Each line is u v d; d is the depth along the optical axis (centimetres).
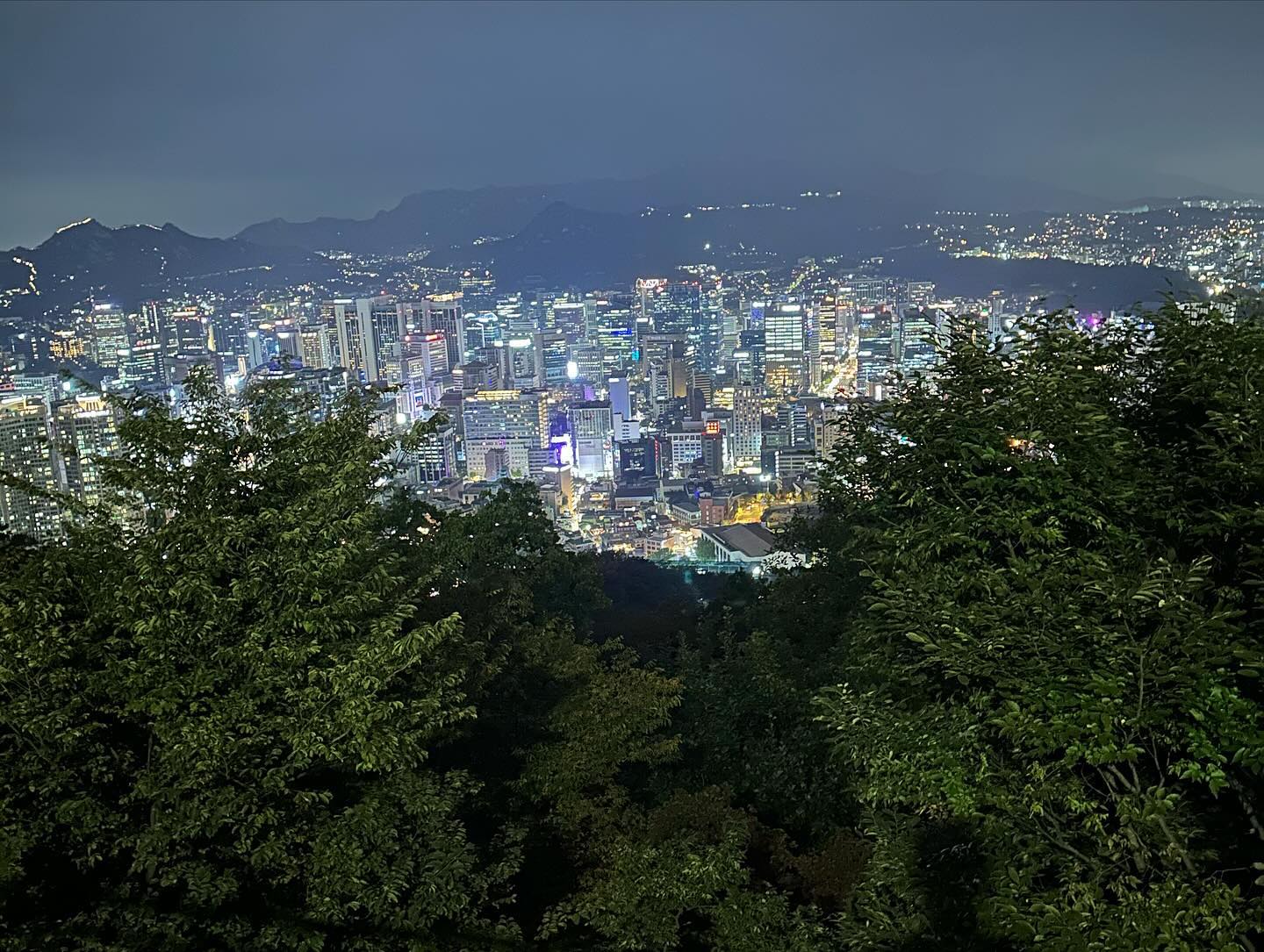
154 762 802
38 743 757
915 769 639
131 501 859
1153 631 546
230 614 780
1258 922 514
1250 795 587
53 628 732
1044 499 599
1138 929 528
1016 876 602
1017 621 586
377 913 812
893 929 736
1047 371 642
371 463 926
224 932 749
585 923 941
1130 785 583
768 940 824
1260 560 527
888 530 693
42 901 798
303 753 774
